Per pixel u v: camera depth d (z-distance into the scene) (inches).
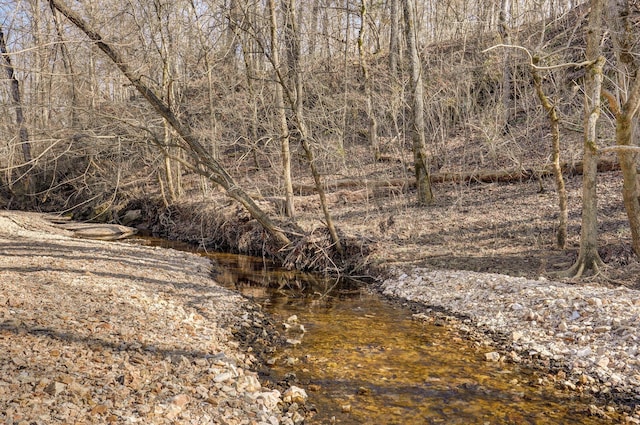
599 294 336.2
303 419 214.1
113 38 480.4
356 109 807.7
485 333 327.3
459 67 734.5
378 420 217.0
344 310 392.5
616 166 567.8
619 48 407.5
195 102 799.1
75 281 350.0
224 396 213.8
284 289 462.3
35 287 316.2
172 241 705.0
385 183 679.1
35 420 157.8
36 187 911.7
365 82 791.7
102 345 237.3
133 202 856.9
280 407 222.2
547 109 421.7
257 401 218.1
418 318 367.2
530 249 465.1
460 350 302.7
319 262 536.7
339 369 273.1
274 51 504.4
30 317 252.8
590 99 382.9
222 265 553.9
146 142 498.9
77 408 171.5
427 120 791.7
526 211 543.2
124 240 692.1
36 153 567.5
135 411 180.7
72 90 528.1
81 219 858.8
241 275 512.7
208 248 652.7
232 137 799.7
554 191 577.6
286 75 585.6
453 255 481.1
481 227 530.6
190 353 257.4
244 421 195.9
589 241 394.9
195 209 725.9
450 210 587.2
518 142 687.1
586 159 394.0
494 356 287.6
